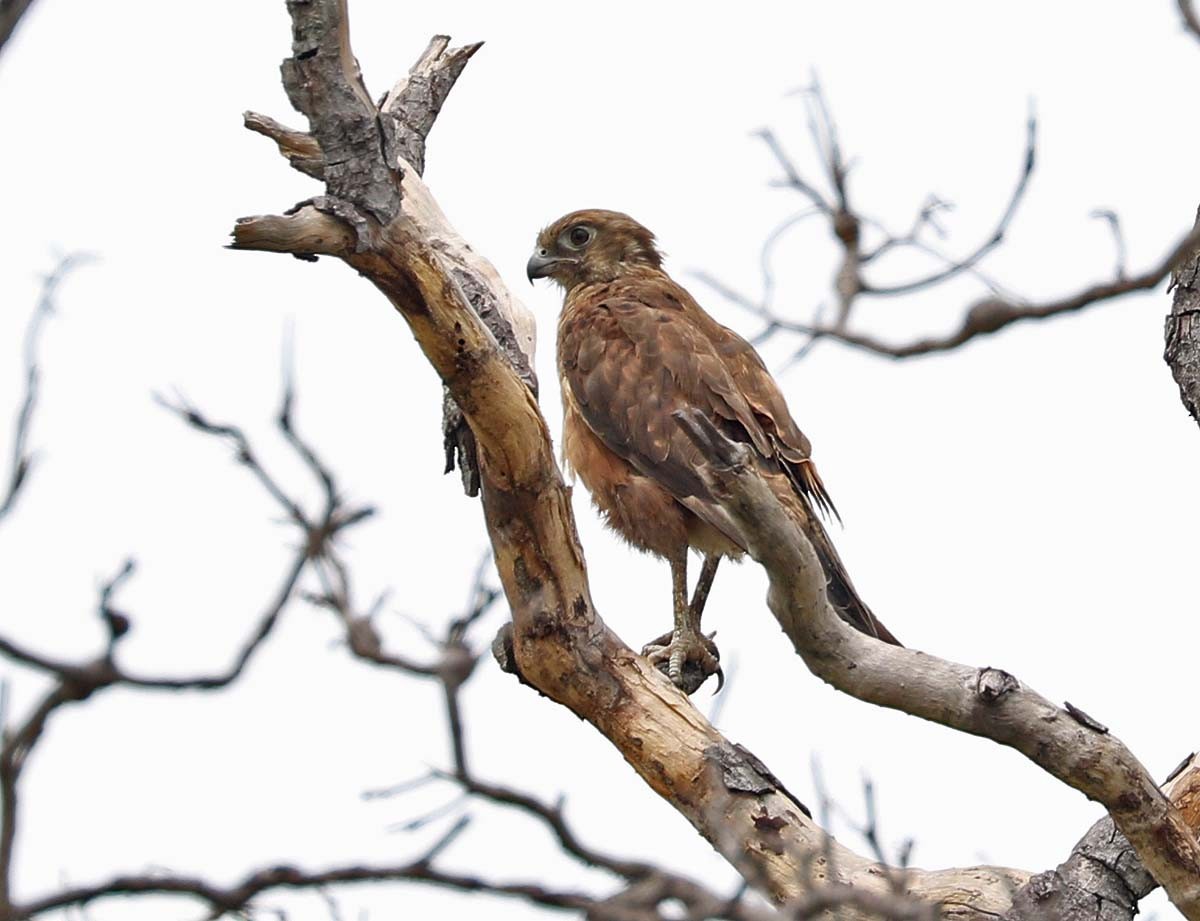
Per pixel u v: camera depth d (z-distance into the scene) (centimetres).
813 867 1062
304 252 1020
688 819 1116
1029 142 680
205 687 534
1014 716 978
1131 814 996
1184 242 648
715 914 671
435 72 1344
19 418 585
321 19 976
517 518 1118
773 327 649
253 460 559
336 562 546
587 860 657
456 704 552
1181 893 1013
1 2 524
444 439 1213
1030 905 1066
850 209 652
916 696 978
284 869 632
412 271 1027
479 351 1059
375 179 1011
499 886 651
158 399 896
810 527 1323
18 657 518
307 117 1002
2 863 514
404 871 639
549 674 1139
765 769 1104
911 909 766
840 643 970
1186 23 688
